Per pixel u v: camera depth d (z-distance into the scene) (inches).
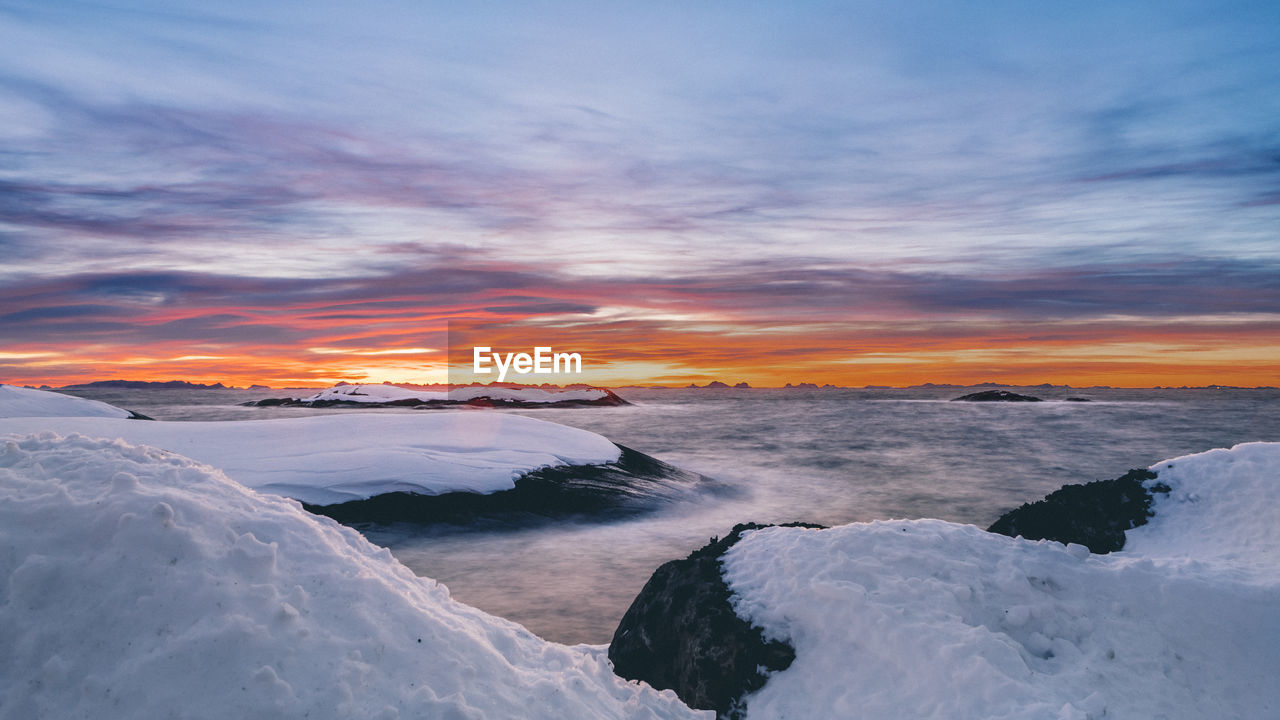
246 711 108.5
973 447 1213.1
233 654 116.0
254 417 2253.9
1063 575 185.5
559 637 285.7
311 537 154.3
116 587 123.5
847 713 153.6
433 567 393.4
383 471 495.2
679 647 190.1
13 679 111.2
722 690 172.2
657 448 1182.3
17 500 139.9
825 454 1079.0
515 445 605.3
